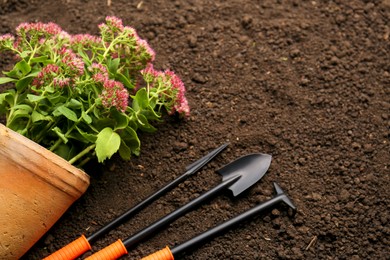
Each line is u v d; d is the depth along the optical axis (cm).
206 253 93
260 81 105
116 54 99
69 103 91
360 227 94
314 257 93
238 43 109
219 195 97
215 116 102
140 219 95
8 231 87
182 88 97
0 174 85
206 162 98
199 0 114
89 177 91
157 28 111
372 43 109
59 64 92
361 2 113
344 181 97
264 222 95
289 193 97
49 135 94
